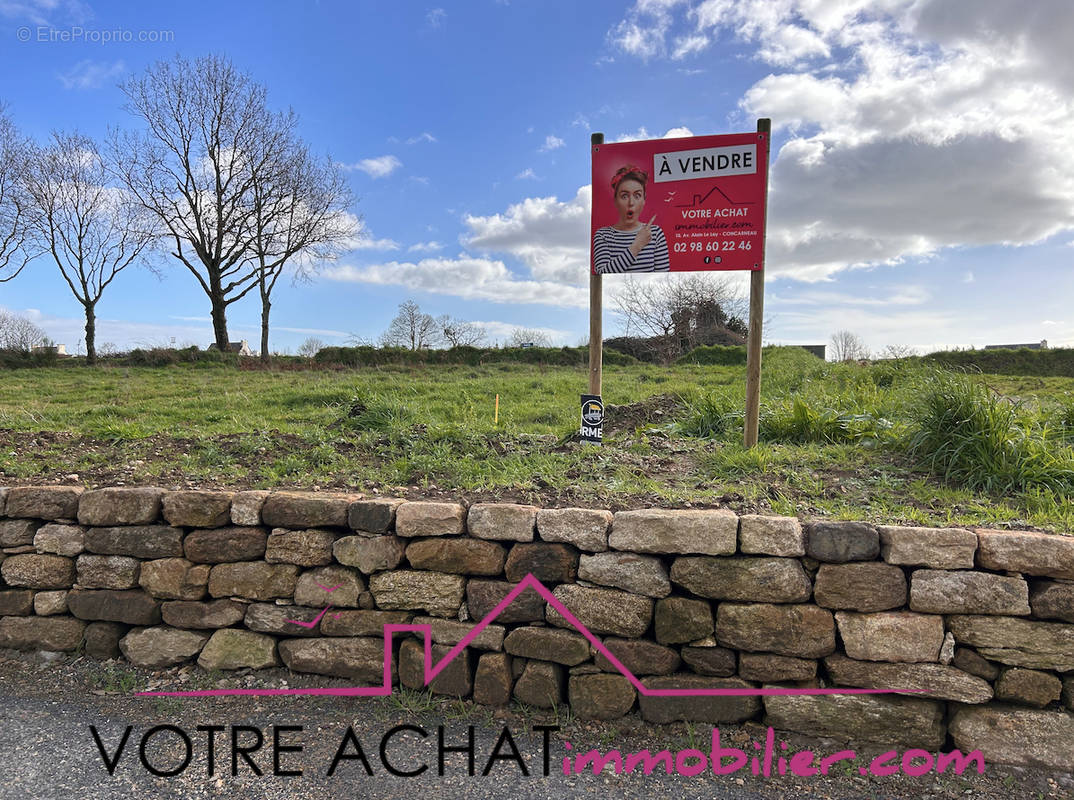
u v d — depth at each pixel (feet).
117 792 9.23
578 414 23.88
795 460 15.03
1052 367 52.31
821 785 9.41
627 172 16.30
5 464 16.02
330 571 12.00
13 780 9.43
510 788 9.31
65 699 11.73
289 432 19.98
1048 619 9.67
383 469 15.38
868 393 20.65
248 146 85.76
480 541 11.44
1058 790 9.21
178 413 26.40
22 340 91.50
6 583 13.46
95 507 13.00
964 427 14.05
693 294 83.76
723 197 15.70
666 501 12.30
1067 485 12.54
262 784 9.41
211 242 87.81
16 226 80.48
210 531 12.53
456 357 69.87
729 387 29.53
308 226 89.86
